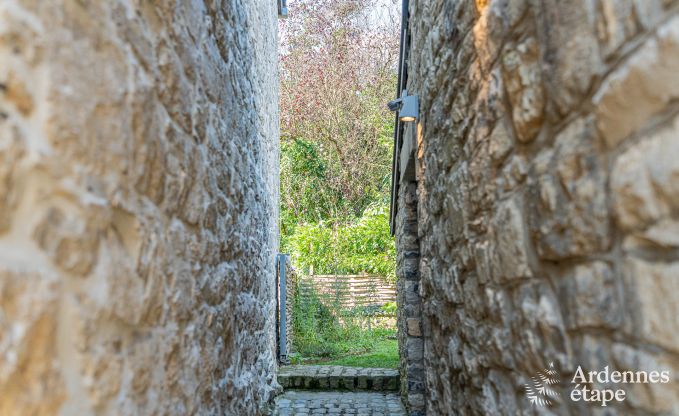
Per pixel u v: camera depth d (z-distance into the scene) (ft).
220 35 8.83
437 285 9.95
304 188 48.19
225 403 8.71
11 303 3.03
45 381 3.30
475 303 7.22
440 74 9.04
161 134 5.55
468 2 6.93
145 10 5.28
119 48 4.58
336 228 41.29
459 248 7.94
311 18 50.19
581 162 4.02
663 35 2.95
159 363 5.31
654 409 3.30
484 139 6.43
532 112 4.87
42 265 3.35
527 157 5.13
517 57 5.19
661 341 3.17
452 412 9.04
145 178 5.04
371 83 49.83
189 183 6.55
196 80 7.09
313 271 36.68
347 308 31.22
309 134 50.14
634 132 3.31
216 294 8.05
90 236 3.91
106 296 4.11
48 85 3.47
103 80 4.23
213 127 8.12
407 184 18.11
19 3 3.26
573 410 4.42
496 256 6.15
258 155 14.35
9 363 2.99
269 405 17.19
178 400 5.91
